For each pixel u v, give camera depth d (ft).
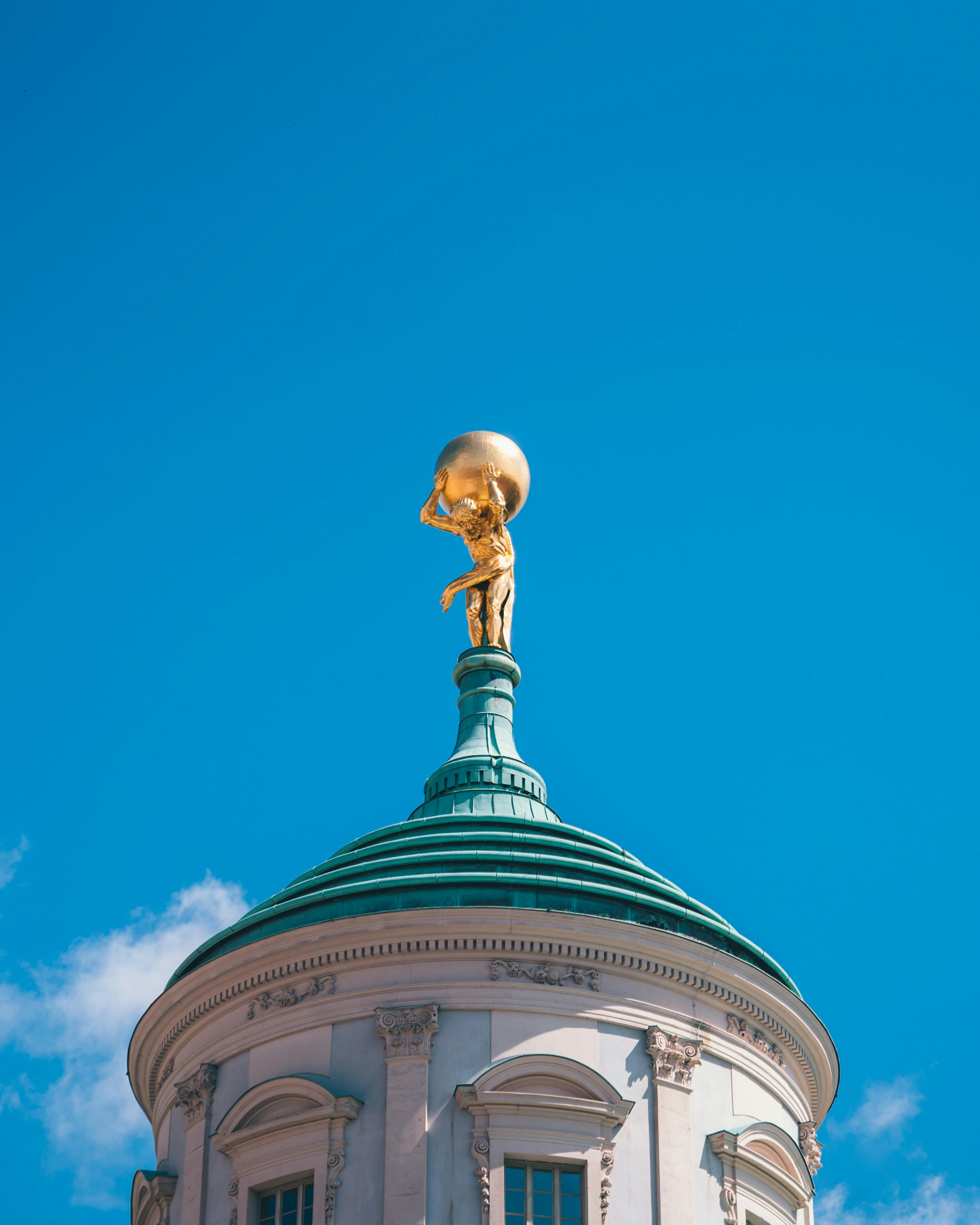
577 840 210.59
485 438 243.40
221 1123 194.49
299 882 211.61
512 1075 187.32
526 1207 183.62
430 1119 186.19
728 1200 190.49
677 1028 196.44
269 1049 195.93
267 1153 189.98
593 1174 185.26
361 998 193.77
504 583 238.07
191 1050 204.44
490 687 231.91
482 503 240.73
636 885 203.51
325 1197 184.55
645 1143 189.16
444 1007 191.52
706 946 199.31
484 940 193.98
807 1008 208.33
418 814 219.41
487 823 210.18
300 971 197.57
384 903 198.08
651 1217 185.88
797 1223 199.62
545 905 197.57
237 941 205.67
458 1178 183.32
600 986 194.70
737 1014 201.98
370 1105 188.34
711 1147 192.44
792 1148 199.82
